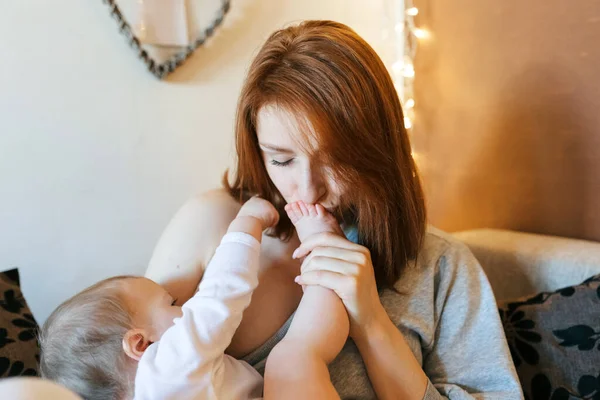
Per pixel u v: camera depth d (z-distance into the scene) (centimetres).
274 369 71
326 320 77
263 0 150
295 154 81
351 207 91
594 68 119
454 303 97
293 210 89
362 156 81
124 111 132
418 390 82
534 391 103
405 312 92
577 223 128
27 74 119
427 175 172
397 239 91
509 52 138
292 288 94
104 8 126
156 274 92
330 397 68
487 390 89
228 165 150
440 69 161
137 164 136
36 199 123
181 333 72
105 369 74
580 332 102
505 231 141
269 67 80
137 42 129
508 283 127
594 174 122
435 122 166
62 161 125
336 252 84
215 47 143
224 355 81
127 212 136
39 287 126
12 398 39
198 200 101
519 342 108
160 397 67
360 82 79
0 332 93
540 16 129
